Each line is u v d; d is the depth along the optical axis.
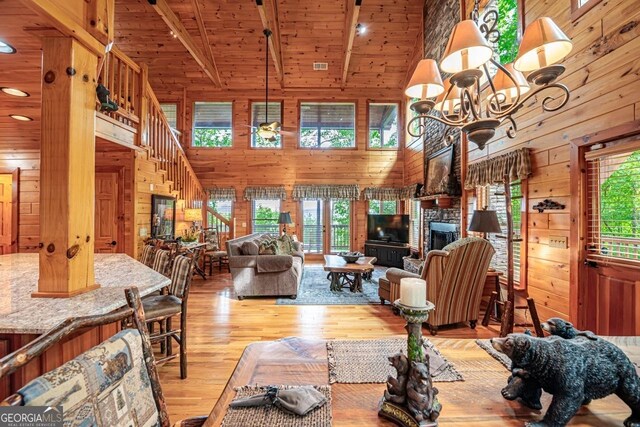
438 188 5.46
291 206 8.16
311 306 4.25
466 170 4.70
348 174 8.21
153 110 5.05
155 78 7.91
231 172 8.12
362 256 5.71
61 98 1.70
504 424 0.89
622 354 0.91
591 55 2.47
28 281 2.06
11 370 0.64
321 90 8.18
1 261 2.87
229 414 0.91
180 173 6.44
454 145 5.03
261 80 7.98
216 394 2.20
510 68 2.29
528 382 0.97
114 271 2.40
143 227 4.63
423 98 2.34
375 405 0.97
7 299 1.64
